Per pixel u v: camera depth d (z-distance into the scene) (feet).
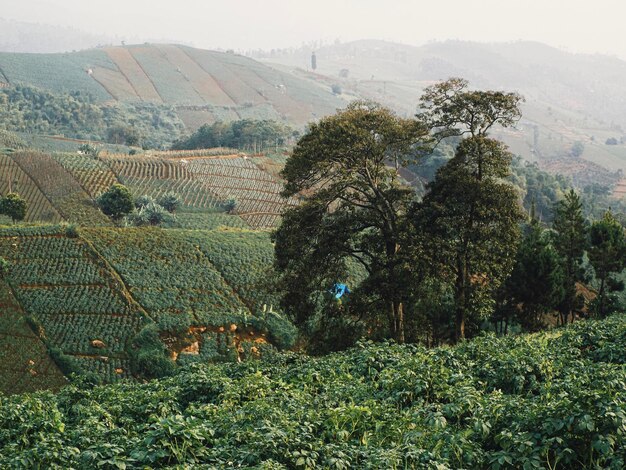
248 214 407.85
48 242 256.32
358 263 261.65
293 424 56.85
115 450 53.11
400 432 57.31
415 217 139.23
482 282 142.10
